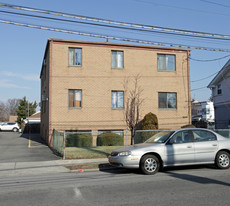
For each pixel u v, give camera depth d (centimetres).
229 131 1595
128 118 2180
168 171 959
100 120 2117
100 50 2156
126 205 551
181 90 2344
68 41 2080
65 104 2052
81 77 2098
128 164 895
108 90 2152
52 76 2042
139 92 2225
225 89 2791
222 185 714
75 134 1909
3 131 4141
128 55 2225
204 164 1048
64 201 595
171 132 979
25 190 712
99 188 712
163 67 2322
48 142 2002
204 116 4734
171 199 588
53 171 1025
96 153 1430
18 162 1244
